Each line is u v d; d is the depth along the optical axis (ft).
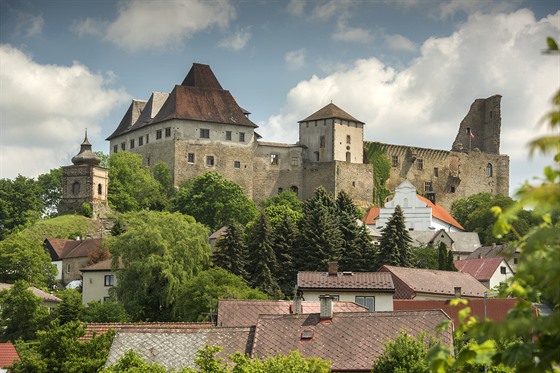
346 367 188.44
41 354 207.62
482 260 484.74
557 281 50.19
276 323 201.36
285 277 481.87
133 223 453.99
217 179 654.53
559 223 54.29
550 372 54.60
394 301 293.84
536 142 48.08
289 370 160.04
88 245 579.07
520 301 55.06
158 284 406.82
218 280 395.96
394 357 169.89
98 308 381.81
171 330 204.03
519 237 55.31
